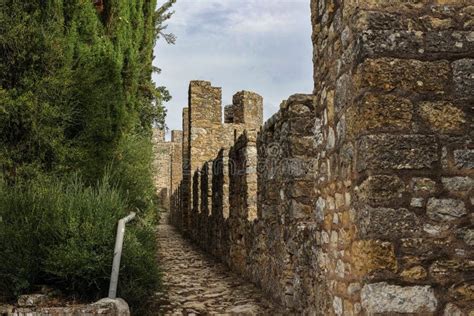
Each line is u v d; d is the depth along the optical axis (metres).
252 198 9.77
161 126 16.58
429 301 3.53
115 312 5.28
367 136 3.63
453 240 3.59
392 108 3.64
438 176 3.62
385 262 3.54
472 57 3.71
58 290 6.09
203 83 20.44
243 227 9.98
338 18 4.29
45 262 5.97
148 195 11.52
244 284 9.20
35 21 8.12
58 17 8.51
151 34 13.48
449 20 3.73
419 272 3.55
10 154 7.79
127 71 11.26
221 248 12.55
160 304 7.47
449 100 3.67
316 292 5.07
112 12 10.51
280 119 7.36
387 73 3.66
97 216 6.49
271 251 7.79
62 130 8.19
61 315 5.21
